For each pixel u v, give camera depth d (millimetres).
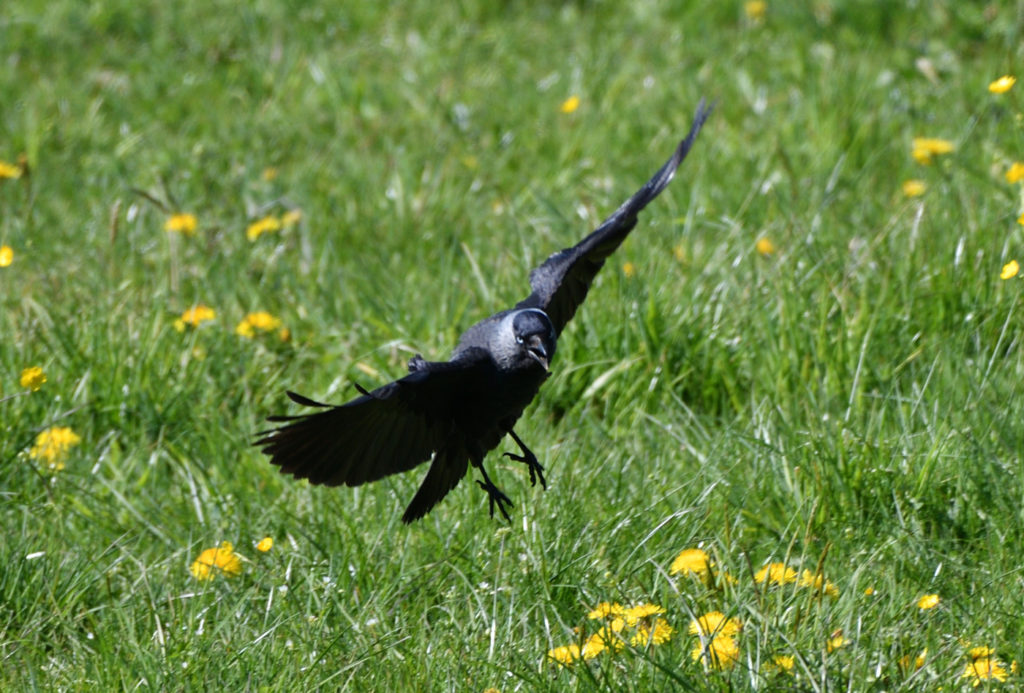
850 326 10172
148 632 7711
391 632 7426
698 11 19391
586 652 6922
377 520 8797
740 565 8078
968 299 10430
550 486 8797
